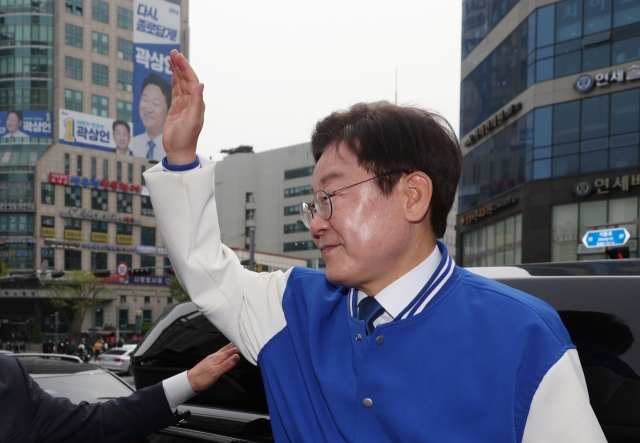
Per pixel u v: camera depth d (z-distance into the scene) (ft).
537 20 68.54
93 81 168.86
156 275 177.47
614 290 4.30
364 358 3.32
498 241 76.74
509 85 74.84
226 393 5.14
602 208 62.54
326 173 3.50
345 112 3.70
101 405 4.75
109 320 166.61
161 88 183.01
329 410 3.45
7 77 163.02
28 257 155.94
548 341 3.04
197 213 3.99
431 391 3.10
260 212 233.96
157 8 183.62
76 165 164.14
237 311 4.18
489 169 79.61
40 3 165.17
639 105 60.13
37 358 9.58
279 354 3.93
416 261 3.52
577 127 64.95
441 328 3.23
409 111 3.55
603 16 63.41
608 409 3.99
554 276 4.65
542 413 2.98
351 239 3.38
